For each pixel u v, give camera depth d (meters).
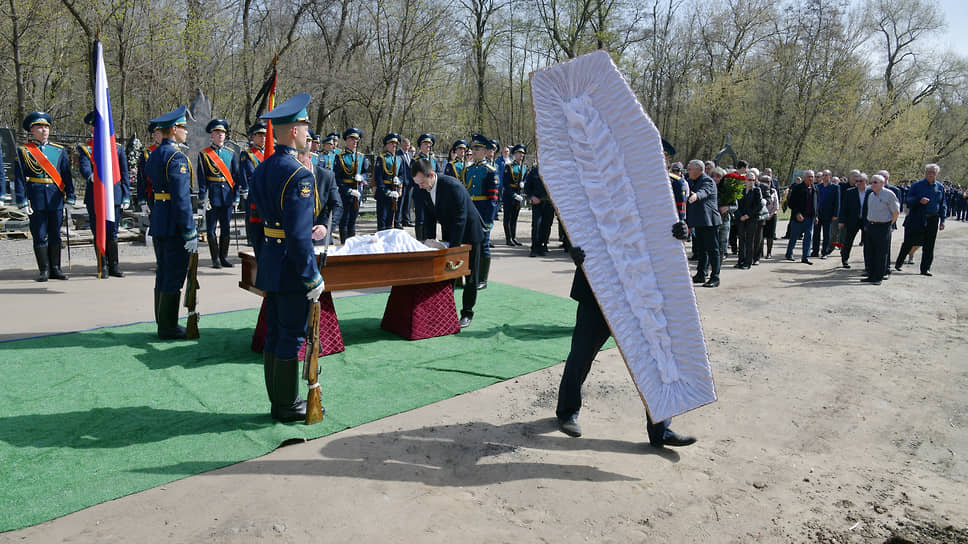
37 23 17.55
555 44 27.09
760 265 11.42
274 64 4.58
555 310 6.92
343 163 11.84
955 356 5.61
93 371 4.48
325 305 5.03
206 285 7.81
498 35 27.94
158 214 5.15
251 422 3.70
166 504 2.78
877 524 2.84
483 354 5.24
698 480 3.21
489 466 3.29
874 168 34.03
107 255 7.97
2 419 3.61
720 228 10.55
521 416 3.99
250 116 22.44
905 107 36.19
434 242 5.85
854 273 10.54
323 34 23.45
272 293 3.72
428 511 2.82
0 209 11.98
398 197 12.33
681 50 34.19
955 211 31.64
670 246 3.32
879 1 41.19
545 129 3.22
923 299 8.33
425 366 4.86
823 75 31.00
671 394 3.38
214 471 3.10
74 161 19.33
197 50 18.22
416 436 3.62
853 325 6.73
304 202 3.50
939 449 3.69
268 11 22.14
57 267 7.80
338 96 22.06
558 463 3.35
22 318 5.89
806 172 11.71
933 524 2.85
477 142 8.55
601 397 4.38
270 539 2.55
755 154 34.44
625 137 3.29
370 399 4.15
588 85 3.27
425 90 21.28
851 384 4.80
